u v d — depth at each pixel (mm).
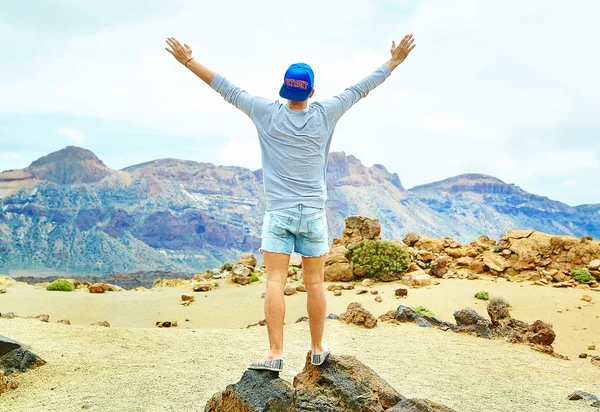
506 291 26844
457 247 33906
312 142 5426
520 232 32562
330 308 24734
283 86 5457
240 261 35906
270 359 5566
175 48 5746
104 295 29438
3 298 26766
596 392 10414
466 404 8852
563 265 29953
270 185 5488
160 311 25797
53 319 23750
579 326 21922
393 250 30938
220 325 23500
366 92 5781
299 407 5914
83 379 9375
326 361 6363
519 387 10297
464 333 15398
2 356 9961
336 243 34594
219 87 5707
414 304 25016
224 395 6152
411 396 9164
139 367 10125
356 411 5930
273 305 5508
